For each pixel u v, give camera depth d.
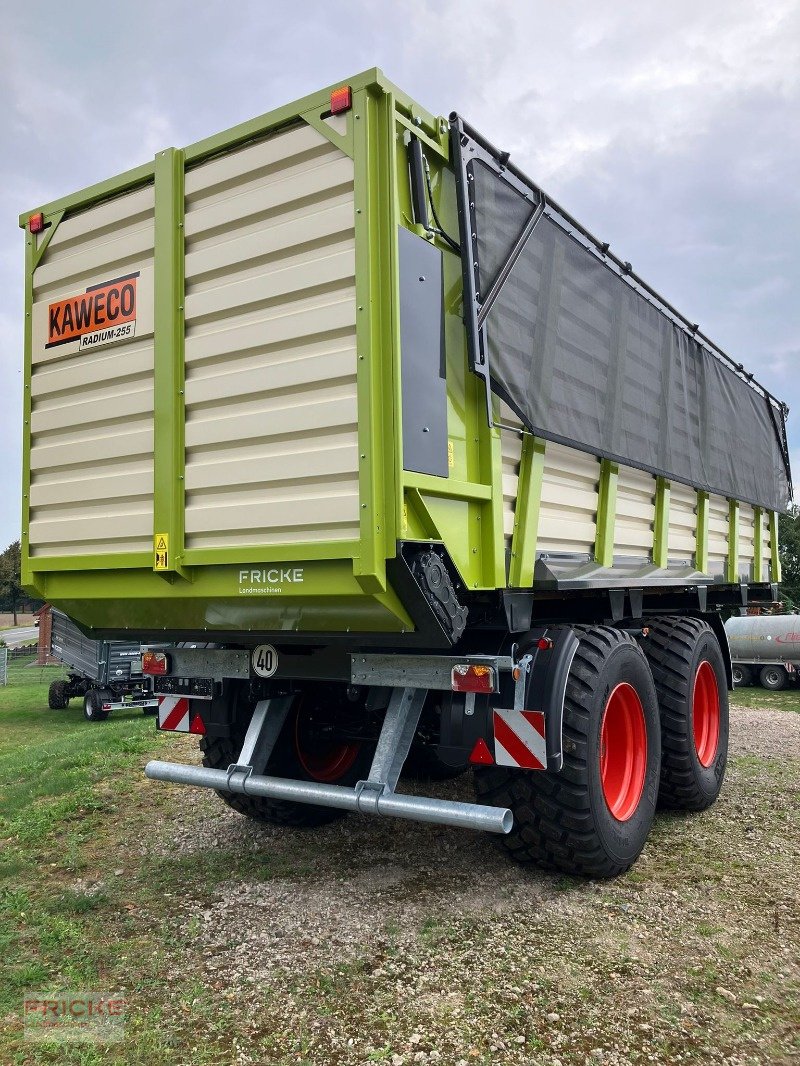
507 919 3.29
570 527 4.22
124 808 5.16
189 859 4.16
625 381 4.70
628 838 3.76
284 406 3.08
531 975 2.81
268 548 3.08
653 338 5.14
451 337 3.27
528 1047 2.40
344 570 2.95
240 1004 2.67
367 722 4.36
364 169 2.91
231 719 4.04
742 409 7.14
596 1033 2.46
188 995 2.73
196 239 3.39
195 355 3.34
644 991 2.71
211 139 3.34
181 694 4.09
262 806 4.44
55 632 17.70
